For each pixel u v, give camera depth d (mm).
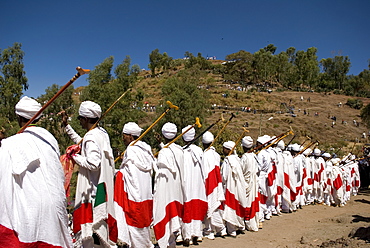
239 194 8125
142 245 5543
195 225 6973
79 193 4859
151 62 116375
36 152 3520
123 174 5629
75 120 14062
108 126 15555
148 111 51250
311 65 107125
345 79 111500
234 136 16391
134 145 5746
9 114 22641
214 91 83375
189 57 127438
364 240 6699
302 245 7133
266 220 9961
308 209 12180
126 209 5504
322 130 57750
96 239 4969
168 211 6277
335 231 8219
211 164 7637
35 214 3371
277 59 109812
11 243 3273
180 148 6703
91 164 4645
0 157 3391
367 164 20203
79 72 3688
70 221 6703
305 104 79875
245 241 7551
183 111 16281
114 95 15945
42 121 13891
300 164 12070
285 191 11031
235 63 109438
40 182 3479
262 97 82875
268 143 10859
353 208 12938
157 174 6367
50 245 3449
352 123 65062
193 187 7039
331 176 13406
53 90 16109
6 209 3320
